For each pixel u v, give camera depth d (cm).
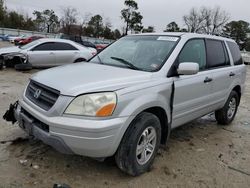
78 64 427
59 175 348
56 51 1231
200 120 636
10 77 1009
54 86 324
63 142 305
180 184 353
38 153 396
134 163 340
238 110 770
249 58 2755
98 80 331
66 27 6856
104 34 7400
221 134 550
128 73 366
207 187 353
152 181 352
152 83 361
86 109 304
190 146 473
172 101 391
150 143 367
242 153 465
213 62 507
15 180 331
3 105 624
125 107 321
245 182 373
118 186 335
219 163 419
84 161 384
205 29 6975
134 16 7188
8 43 3844
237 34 6956
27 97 361
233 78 564
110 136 307
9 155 386
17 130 473
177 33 461
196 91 443
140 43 453
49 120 308
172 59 403
